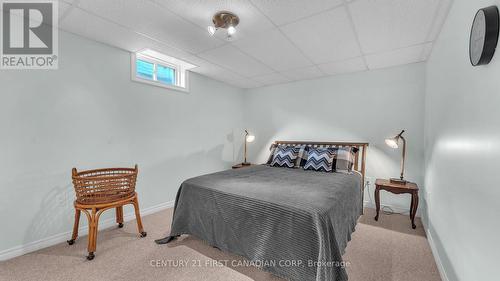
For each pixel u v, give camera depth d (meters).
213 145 3.78
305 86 3.69
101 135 2.31
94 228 1.77
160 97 2.90
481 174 1.01
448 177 1.51
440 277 1.54
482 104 1.02
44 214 1.93
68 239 2.06
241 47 2.42
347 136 3.28
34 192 1.88
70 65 2.08
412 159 2.78
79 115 2.14
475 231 1.06
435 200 1.88
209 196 1.85
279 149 3.39
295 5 1.63
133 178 2.08
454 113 1.42
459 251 1.26
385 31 2.00
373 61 2.75
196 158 3.45
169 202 3.02
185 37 2.19
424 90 2.70
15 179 1.78
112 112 2.40
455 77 1.44
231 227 1.68
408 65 2.80
